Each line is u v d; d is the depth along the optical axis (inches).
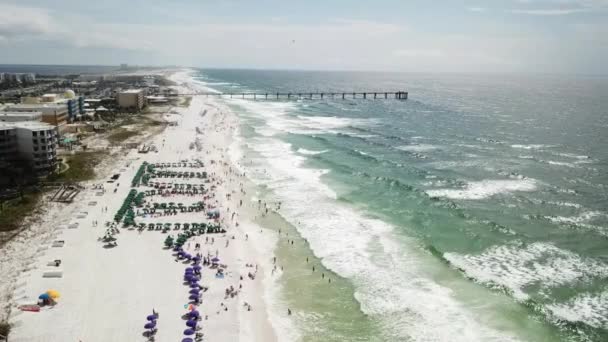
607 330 1950.1
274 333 1953.7
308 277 2436.0
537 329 1967.3
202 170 4429.1
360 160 4936.0
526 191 3784.5
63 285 2223.2
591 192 3735.2
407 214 3297.2
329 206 3484.3
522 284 2325.3
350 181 4114.2
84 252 2583.7
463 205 3469.5
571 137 6200.8
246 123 7667.3
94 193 3602.4
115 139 5738.2
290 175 4311.0
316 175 4313.5
